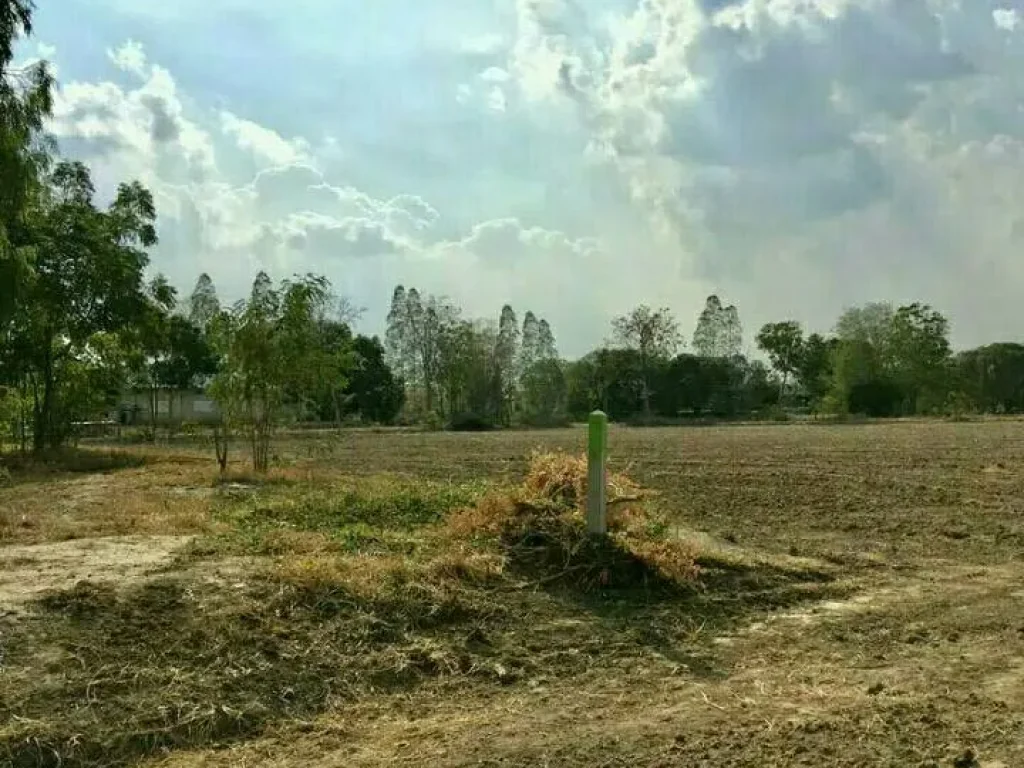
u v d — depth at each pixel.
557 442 45.62
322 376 21.64
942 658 6.83
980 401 95.69
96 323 30.73
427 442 46.53
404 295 89.19
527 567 8.54
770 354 106.75
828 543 12.16
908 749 5.01
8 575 7.56
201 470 22.50
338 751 5.16
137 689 5.63
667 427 69.19
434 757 4.99
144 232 32.22
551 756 4.96
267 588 7.18
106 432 50.06
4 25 14.75
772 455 30.03
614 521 9.45
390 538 9.84
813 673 6.47
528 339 94.75
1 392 29.22
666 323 92.06
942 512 15.30
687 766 4.81
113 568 7.87
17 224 26.02
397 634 6.84
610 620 7.59
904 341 91.31
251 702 5.69
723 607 8.16
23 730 5.04
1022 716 5.51
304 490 17.14
